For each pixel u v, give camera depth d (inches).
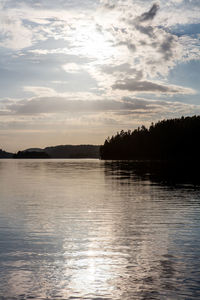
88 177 2148.1
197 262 404.5
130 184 1578.5
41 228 594.9
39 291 321.4
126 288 328.8
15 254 436.1
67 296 311.6
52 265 394.3
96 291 322.3
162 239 518.0
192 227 608.7
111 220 673.6
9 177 2201.0
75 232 564.4
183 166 4163.4
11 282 342.3
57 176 2298.2
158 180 1841.8
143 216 724.0
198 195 1132.5
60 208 832.9
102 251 451.5
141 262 405.4
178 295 312.3
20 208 833.5
